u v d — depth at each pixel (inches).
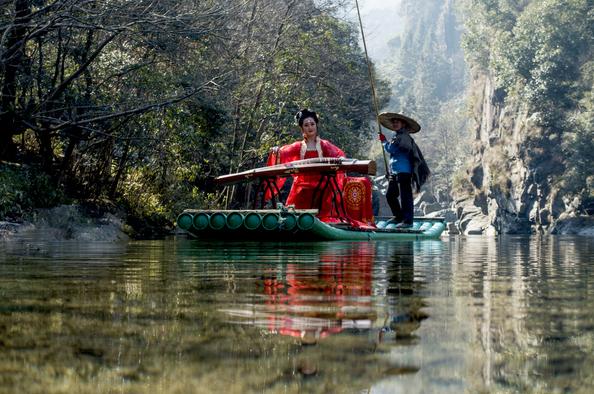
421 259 171.3
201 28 487.8
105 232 433.1
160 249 212.8
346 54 977.5
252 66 647.1
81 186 577.3
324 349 40.8
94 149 597.0
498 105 2480.3
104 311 58.6
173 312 58.5
